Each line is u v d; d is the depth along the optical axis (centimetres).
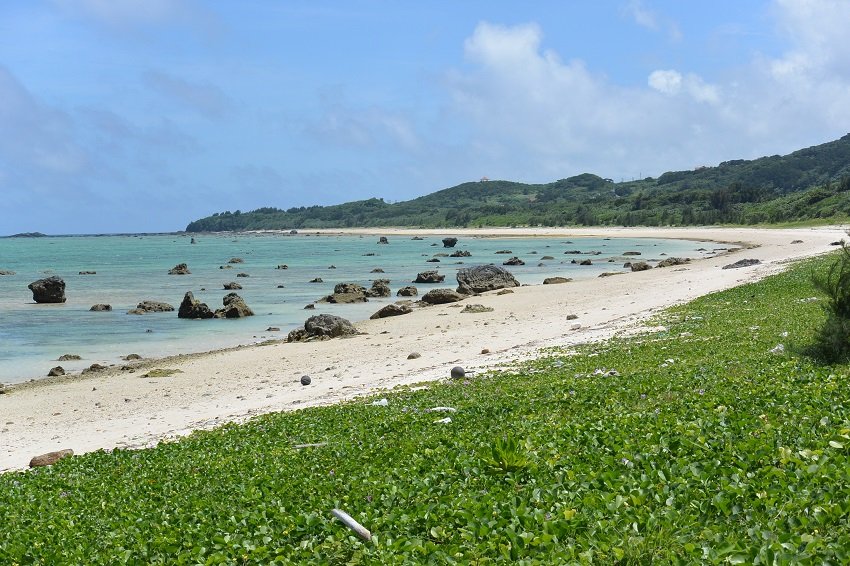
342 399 3066
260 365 4281
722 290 5684
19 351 5144
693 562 812
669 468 1179
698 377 2195
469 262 13700
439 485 1288
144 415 3275
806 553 793
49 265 14638
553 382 2598
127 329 6059
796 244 13038
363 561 984
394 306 6303
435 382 3145
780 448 1201
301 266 13325
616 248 16888
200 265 14188
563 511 1027
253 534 1175
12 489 1917
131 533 1314
